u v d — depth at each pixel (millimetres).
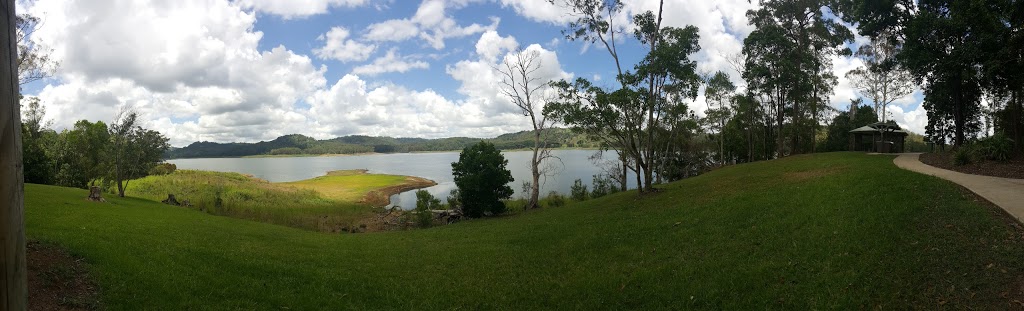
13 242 1810
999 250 6906
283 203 39250
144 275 7801
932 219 8797
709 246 10641
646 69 19922
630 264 10219
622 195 24734
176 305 6816
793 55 35219
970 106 27172
